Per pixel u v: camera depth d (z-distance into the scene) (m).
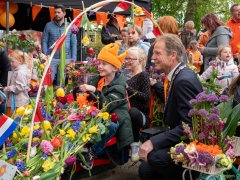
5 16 6.49
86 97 3.10
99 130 2.65
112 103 3.41
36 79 5.11
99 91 3.29
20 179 2.15
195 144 2.41
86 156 3.34
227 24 6.06
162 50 2.85
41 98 3.15
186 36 8.25
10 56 4.80
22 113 2.68
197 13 18.48
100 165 3.88
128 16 7.48
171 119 2.85
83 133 2.57
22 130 2.43
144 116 3.78
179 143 2.63
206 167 2.34
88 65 4.75
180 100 2.69
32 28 9.98
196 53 6.43
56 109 2.83
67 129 2.60
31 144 2.35
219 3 19.62
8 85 4.74
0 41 4.89
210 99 2.40
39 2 6.35
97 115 2.71
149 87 3.80
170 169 2.73
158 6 19.20
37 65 4.66
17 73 4.66
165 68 2.91
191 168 2.42
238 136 3.00
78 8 6.79
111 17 7.05
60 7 6.50
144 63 4.02
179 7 19.08
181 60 2.88
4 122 2.19
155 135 2.98
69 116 2.67
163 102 3.79
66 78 5.43
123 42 5.36
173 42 2.85
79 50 7.86
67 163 2.38
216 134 2.41
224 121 2.49
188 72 2.79
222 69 4.70
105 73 3.53
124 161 3.88
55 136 2.48
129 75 4.07
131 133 3.56
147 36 4.39
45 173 2.21
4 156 2.29
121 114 3.50
